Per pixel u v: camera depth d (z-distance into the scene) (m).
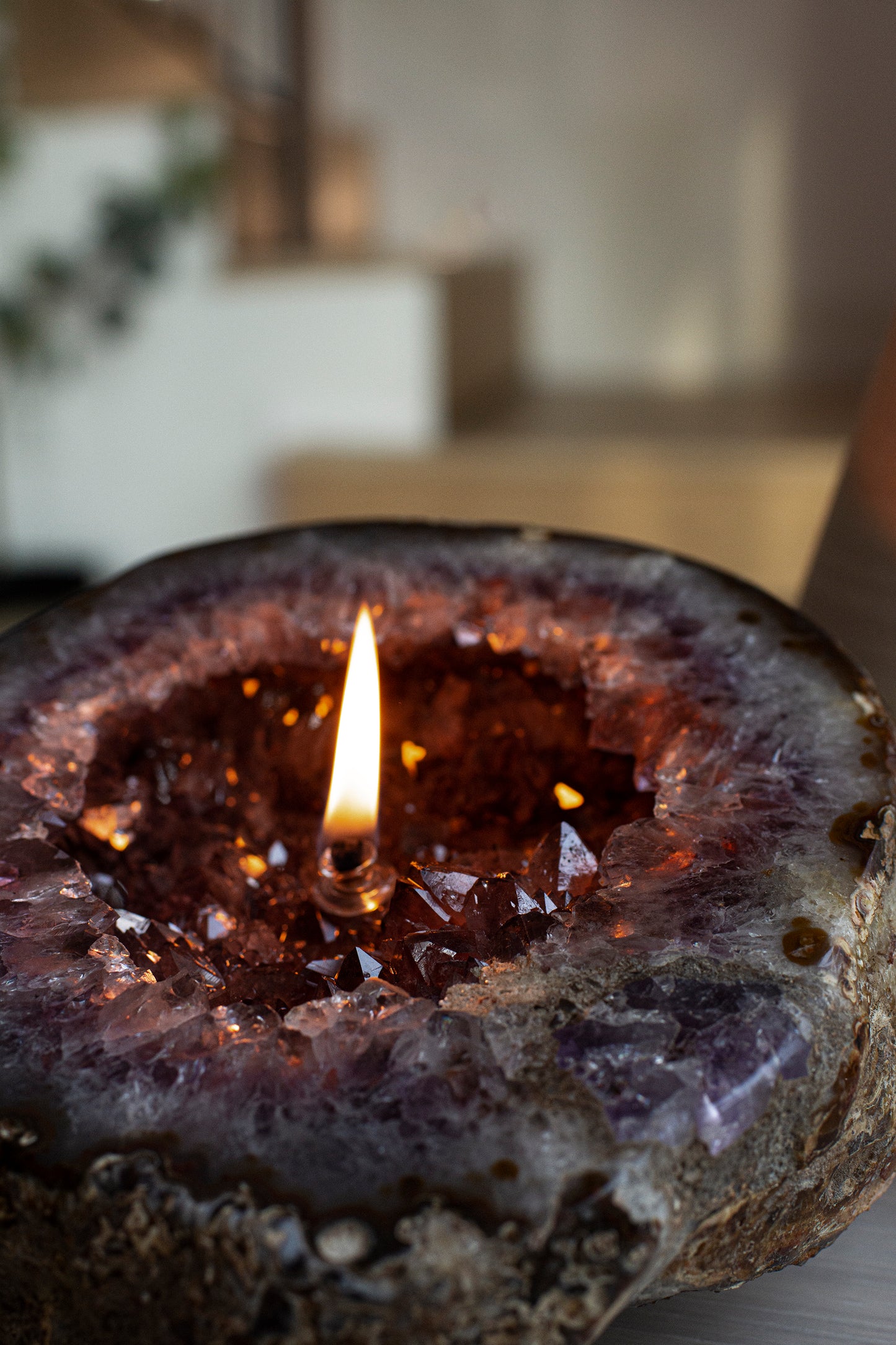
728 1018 0.32
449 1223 0.30
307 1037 0.32
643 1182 0.30
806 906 0.33
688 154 2.47
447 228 2.57
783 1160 0.32
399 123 2.55
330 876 0.40
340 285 2.03
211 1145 0.30
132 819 0.42
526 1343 0.30
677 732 0.38
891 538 0.44
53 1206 0.31
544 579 0.42
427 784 0.45
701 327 2.59
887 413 0.43
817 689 0.38
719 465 1.94
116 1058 0.32
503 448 2.02
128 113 1.96
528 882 0.37
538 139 2.52
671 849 0.35
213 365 2.10
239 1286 0.30
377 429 2.10
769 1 2.34
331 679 0.45
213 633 0.42
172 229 2.03
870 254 2.47
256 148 2.33
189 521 2.20
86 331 2.10
